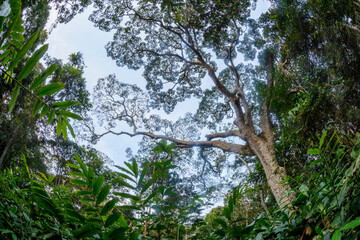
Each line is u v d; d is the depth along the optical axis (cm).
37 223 96
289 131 493
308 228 105
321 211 105
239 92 1257
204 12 1378
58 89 96
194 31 1497
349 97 431
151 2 1482
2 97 888
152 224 119
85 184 98
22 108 1030
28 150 1021
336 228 95
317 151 125
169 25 1575
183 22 1462
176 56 1605
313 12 583
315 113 452
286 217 114
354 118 391
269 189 754
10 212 86
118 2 1502
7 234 81
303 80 556
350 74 469
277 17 792
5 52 91
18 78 89
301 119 471
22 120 1017
